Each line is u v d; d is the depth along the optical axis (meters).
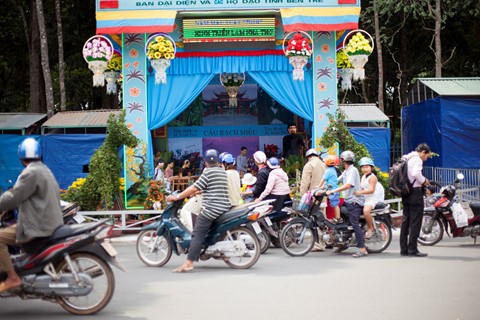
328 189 12.22
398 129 39.00
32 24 28.77
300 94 18.14
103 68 17.31
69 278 7.22
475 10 28.02
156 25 17.23
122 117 16.95
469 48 34.12
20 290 7.25
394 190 11.59
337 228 12.15
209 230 10.54
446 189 13.09
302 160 19.55
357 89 36.69
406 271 9.98
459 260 11.09
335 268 10.46
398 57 35.16
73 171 21.69
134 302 8.00
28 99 36.69
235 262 10.99
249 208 10.56
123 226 15.71
